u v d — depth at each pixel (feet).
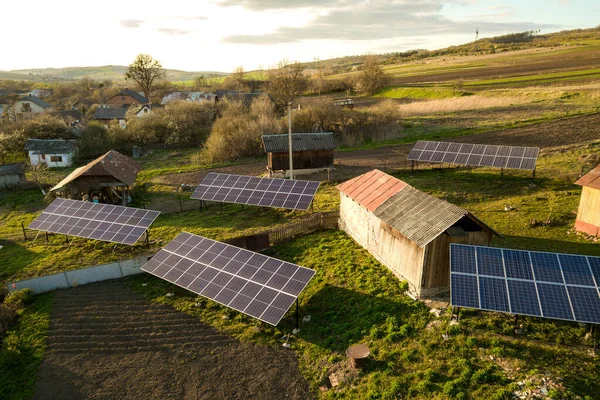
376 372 51.21
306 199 102.58
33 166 176.24
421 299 64.08
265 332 64.18
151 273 76.28
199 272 72.64
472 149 122.83
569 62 328.08
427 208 69.05
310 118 200.85
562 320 52.75
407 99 287.28
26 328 66.85
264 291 64.39
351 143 187.01
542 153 133.28
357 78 358.02
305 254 85.10
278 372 56.03
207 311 70.59
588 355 48.21
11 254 96.27
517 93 234.58
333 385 52.11
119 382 55.52
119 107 343.05
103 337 64.69
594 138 139.03
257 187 111.96
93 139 215.51
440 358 50.96
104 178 127.65
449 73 367.86
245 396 52.49
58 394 53.78
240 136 181.88
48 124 216.74
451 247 58.54
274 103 254.27
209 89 424.46
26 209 135.85
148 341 63.67
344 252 83.25
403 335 56.13
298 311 66.33
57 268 87.35
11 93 429.38
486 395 44.37
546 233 81.30
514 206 96.22
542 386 43.96
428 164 141.69
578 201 94.53
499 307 51.11
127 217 96.94
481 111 208.74
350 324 61.77
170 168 171.32
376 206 78.38
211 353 60.64
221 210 118.42
